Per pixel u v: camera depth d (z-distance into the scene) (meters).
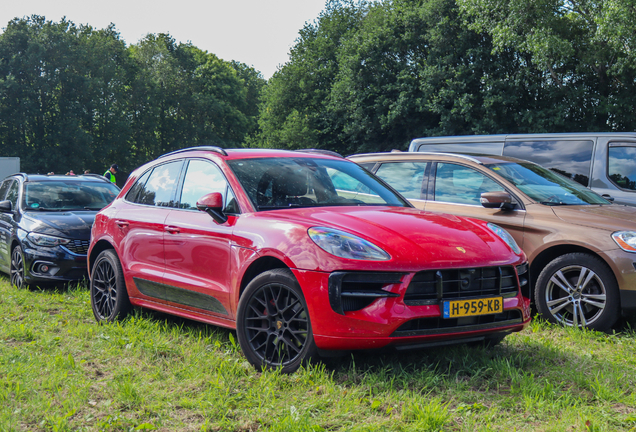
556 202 5.72
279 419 2.98
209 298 4.30
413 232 3.78
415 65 35.09
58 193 8.90
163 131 62.28
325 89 45.41
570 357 4.21
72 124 50.75
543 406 3.14
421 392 3.37
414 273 3.45
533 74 29.41
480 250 3.75
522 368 3.88
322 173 4.82
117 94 56.47
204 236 4.34
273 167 4.66
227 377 3.65
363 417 3.04
